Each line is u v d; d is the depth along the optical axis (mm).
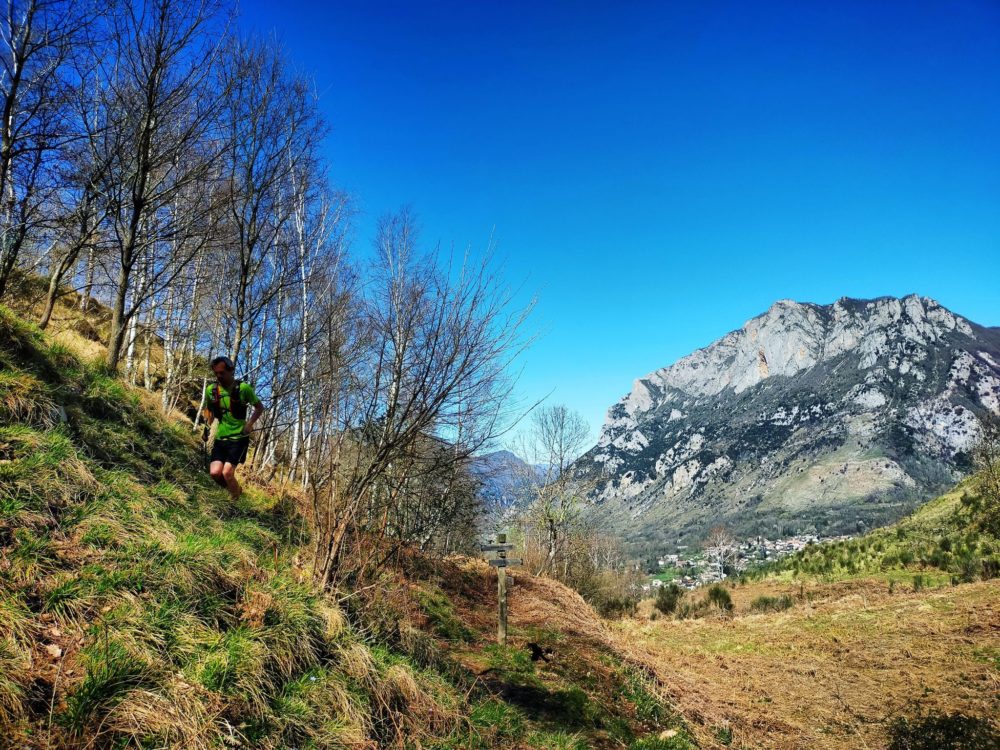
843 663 14125
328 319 6688
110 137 9945
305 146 12391
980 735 9227
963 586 19906
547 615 13328
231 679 3863
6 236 10992
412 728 4809
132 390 8734
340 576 6270
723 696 11891
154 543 4641
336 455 6367
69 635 3523
